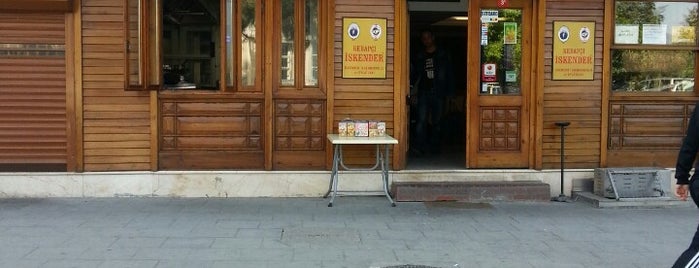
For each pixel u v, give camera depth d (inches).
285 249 227.1
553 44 320.5
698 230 171.2
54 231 248.4
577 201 318.0
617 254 226.7
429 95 393.4
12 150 304.7
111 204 296.0
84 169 307.7
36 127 304.7
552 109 322.7
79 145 305.7
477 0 322.7
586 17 320.8
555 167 325.7
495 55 325.1
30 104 303.3
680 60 330.3
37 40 301.3
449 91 399.2
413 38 441.4
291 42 315.0
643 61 329.1
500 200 313.0
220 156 314.2
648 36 327.0
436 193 310.5
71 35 301.3
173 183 311.1
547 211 295.3
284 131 315.3
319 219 273.6
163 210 286.0
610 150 327.3
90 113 305.7
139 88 292.5
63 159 307.1
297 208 293.4
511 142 326.6
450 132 440.8
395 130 317.1
